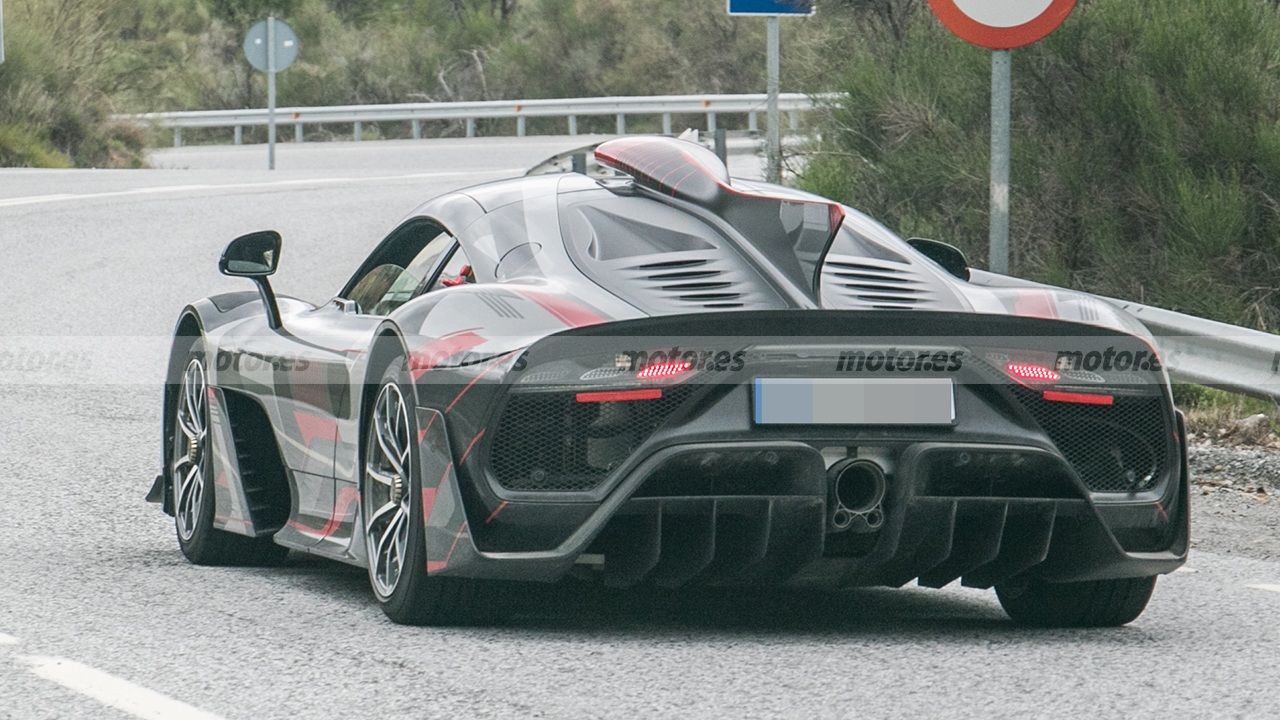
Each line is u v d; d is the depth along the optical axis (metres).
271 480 14.77
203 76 92.44
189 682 10.11
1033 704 9.70
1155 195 26.02
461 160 67.75
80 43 66.94
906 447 11.06
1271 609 13.26
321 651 10.98
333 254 37.91
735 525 11.10
